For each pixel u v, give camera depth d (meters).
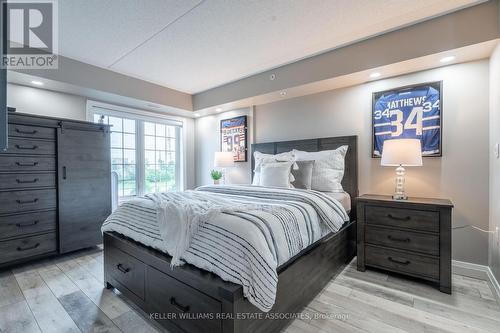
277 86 3.25
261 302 1.25
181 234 1.53
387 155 2.33
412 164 2.22
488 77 2.25
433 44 2.19
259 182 3.08
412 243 2.16
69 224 2.79
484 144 2.27
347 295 1.96
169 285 1.51
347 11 2.09
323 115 3.24
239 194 2.46
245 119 4.03
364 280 2.22
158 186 4.49
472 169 2.32
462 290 2.04
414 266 2.14
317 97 3.29
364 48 2.56
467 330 1.56
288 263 1.63
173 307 1.49
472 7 2.03
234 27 2.32
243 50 2.77
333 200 2.30
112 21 2.19
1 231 2.37
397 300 1.90
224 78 3.62
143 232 1.81
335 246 2.29
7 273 2.37
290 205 1.90
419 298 1.92
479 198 2.29
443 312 1.75
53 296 1.96
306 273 1.79
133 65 3.14
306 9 2.06
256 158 3.49
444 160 2.45
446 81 2.43
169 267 1.51
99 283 2.18
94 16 2.12
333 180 2.81
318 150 3.19
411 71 2.58
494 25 1.95
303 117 3.42
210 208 1.61
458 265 2.37
